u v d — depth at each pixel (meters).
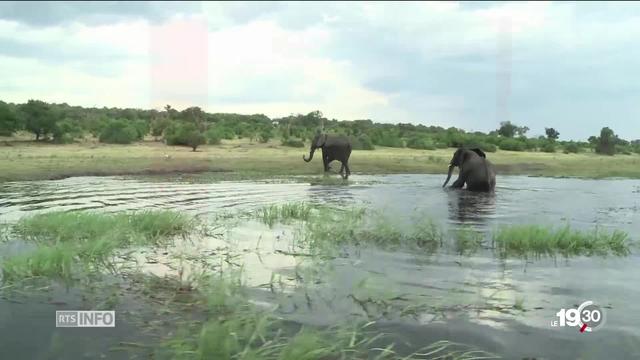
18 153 28.44
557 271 7.43
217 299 6.04
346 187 18.98
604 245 9.02
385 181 22.31
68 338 5.15
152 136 37.47
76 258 7.85
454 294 6.40
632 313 5.77
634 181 24.45
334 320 5.59
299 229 10.27
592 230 10.27
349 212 11.84
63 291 6.53
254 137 45.28
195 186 18.62
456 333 5.26
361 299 6.21
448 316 5.70
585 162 35.09
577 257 8.28
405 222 10.87
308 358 4.66
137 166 24.91
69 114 55.88
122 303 6.11
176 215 10.77
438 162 32.53
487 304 6.07
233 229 10.41
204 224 10.78
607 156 43.09
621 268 7.62
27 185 18.47
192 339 5.05
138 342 5.05
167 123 32.56
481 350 4.88
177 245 8.99
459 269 7.52
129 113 53.50
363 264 7.76
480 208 13.58
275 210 12.27
